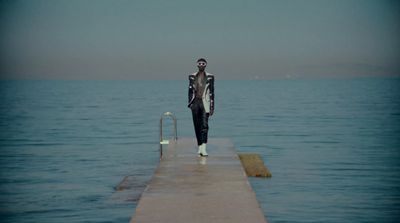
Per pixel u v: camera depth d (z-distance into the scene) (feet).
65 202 64.03
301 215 56.75
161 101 435.94
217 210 38.60
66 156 110.22
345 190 69.92
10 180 80.43
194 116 62.23
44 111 293.23
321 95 579.07
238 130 172.86
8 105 368.27
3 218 56.85
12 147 128.26
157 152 115.65
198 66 61.05
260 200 63.31
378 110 287.28
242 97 520.42
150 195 43.27
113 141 140.87
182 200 41.57
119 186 68.13
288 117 234.79
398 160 100.94
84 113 273.95
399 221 54.34
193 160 60.18
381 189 70.74
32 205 62.80
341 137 149.38
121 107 337.11
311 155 109.50
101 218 55.62
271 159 103.19
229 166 56.29
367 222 54.13
